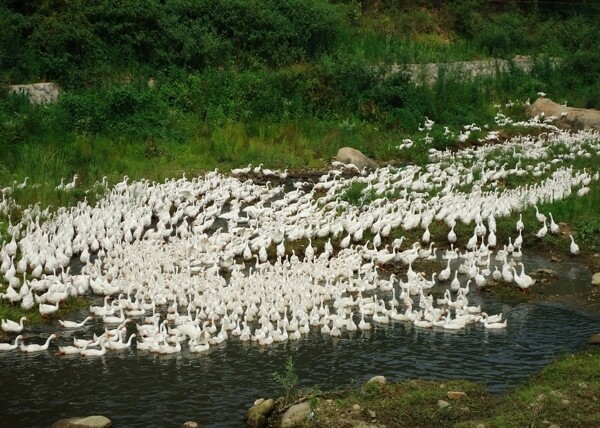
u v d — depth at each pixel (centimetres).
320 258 2486
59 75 4459
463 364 1764
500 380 1664
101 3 4853
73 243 2614
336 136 4422
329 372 1742
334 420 1456
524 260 2572
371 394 1570
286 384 1588
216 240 2628
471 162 3891
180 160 3906
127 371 1769
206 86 4603
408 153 4400
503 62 6222
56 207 3016
